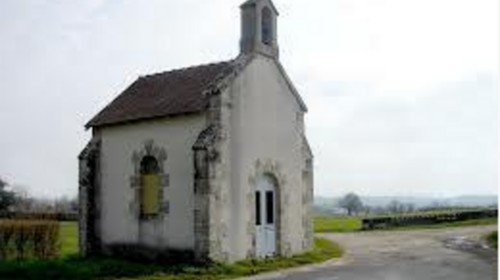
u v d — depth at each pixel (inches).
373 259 906.7
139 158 896.3
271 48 930.1
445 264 836.0
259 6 909.8
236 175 850.8
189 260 826.2
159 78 992.9
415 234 1393.9
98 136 956.0
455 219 1840.6
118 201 917.8
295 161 966.4
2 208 2347.4
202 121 833.5
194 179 816.3
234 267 789.2
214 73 915.4
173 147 859.4
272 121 924.0
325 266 832.3
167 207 856.9
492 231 1400.1
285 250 928.9
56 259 862.5
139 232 887.1
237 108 859.4
